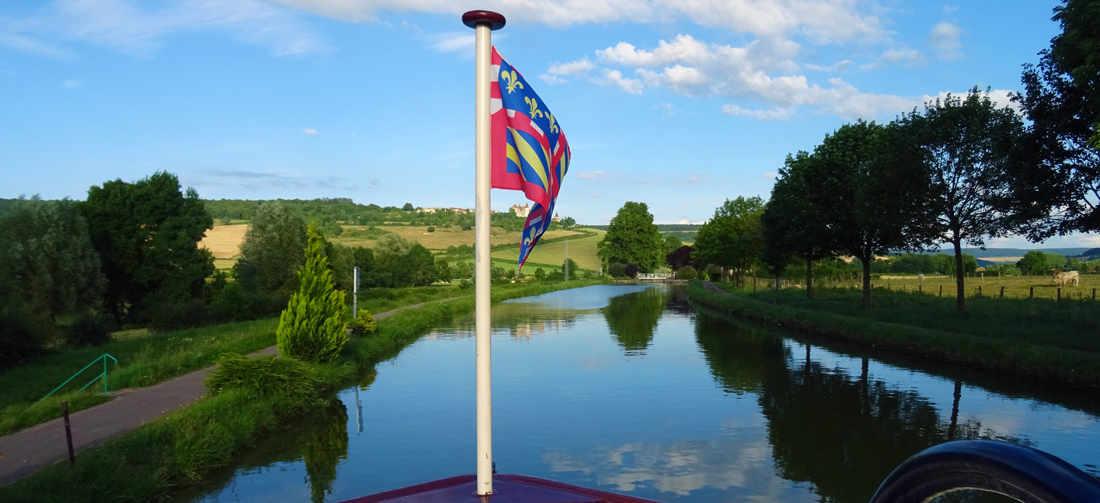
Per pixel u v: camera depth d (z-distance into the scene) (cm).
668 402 1449
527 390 1606
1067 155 1755
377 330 2523
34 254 3120
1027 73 1795
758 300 4259
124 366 1794
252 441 1160
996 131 2084
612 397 1509
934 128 2241
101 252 3862
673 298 5797
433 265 8212
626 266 11475
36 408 1227
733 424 1248
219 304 3553
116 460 878
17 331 2009
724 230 6475
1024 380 1620
